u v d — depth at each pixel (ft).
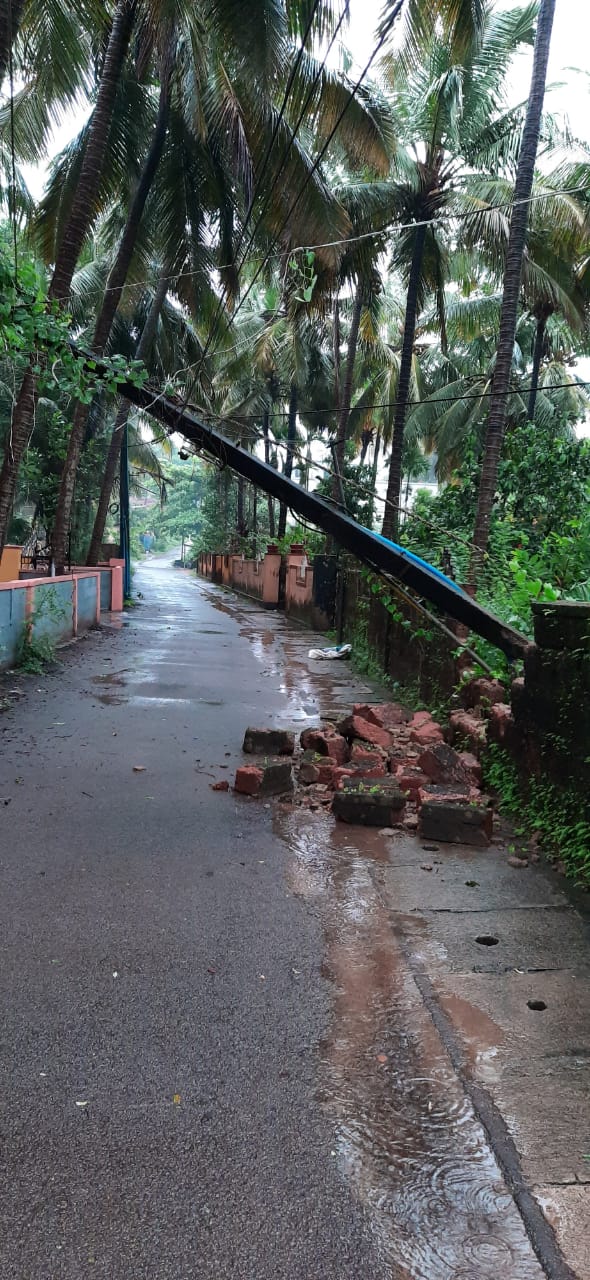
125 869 15.14
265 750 24.22
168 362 75.66
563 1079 9.27
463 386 84.74
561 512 40.37
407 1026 10.28
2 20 30.86
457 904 14.17
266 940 12.57
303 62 39.68
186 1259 6.75
